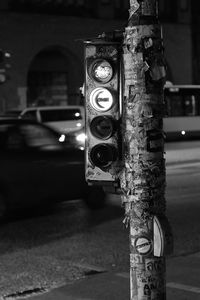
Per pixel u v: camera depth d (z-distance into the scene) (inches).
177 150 917.8
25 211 422.0
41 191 388.5
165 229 154.1
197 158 847.7
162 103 155.7
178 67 1585.9
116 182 159.8
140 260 155.9
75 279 253.8
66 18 1398.9
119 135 158.6
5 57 812.6
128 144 156.5
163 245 153.3
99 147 158.7
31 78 1435.8
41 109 879.7
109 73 156.5
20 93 1331.2
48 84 1460.4
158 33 154.1
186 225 362.0
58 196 398.0
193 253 291.3
